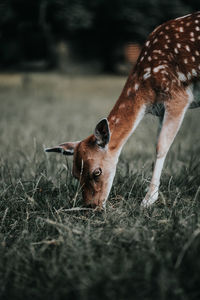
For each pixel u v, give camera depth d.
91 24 41.22
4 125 12.91
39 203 5.09
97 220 4.52
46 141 9.32
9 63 46.03
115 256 3.57
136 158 7.53
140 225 4.18
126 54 43.09
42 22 39.53
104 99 22.38
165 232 4.00
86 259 3.62
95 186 5.11
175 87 5.17
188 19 5.27
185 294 3.05
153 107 5.38
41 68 45.00
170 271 3.29
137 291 3.08
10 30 43.06
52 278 3.34
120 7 40.41
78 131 10.98
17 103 20.64
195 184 5.59
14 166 7.00
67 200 5.10
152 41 5.39
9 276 3.48
